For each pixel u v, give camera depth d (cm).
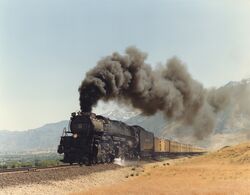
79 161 4434
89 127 4453
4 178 2747
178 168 5178
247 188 3023
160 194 2781
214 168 5031
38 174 3086
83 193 2786
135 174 4525
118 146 5206
